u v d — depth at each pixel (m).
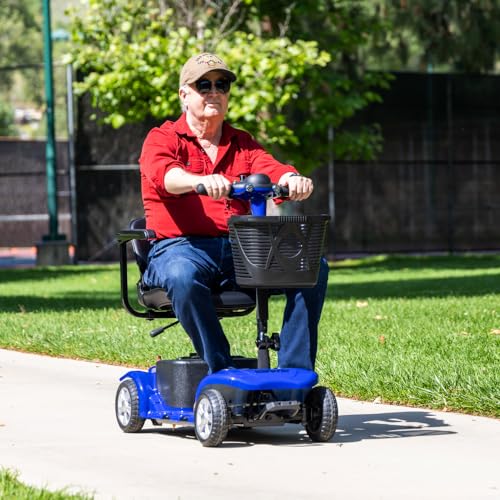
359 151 57.62
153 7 59.12
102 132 64.75
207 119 14.83
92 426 15.80
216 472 12.54
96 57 54.75
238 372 13.79
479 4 73.69
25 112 161.62
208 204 14.65
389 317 29.55
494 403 16.38
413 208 68.06
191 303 13.92
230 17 57.81
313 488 11.75
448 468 12.73
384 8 72.19
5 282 51.41
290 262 13.57
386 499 11.27
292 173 14.39
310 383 13.87
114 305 36.84
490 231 70.06
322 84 57.34
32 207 77.75
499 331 25.62
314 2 56.56
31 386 19.72
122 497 11.35
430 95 68.06
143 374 15.30
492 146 69.56
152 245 15.12
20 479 12.20
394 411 16.86
